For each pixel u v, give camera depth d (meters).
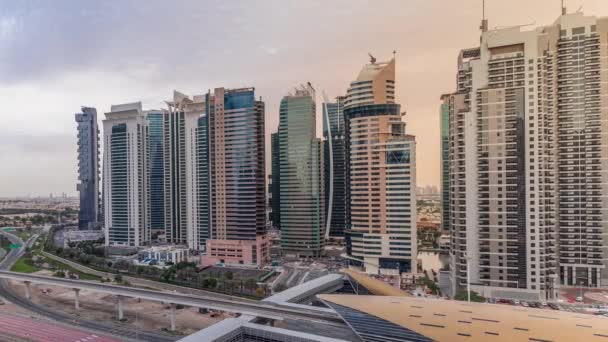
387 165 196.50
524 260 145.50
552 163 155.75
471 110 156.00
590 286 161.75
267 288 172.12
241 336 95.25
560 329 72.62
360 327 88.94
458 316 82.81
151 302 156.62
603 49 163.62
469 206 154.50
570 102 167.12
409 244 193.12
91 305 153.38
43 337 116.44
